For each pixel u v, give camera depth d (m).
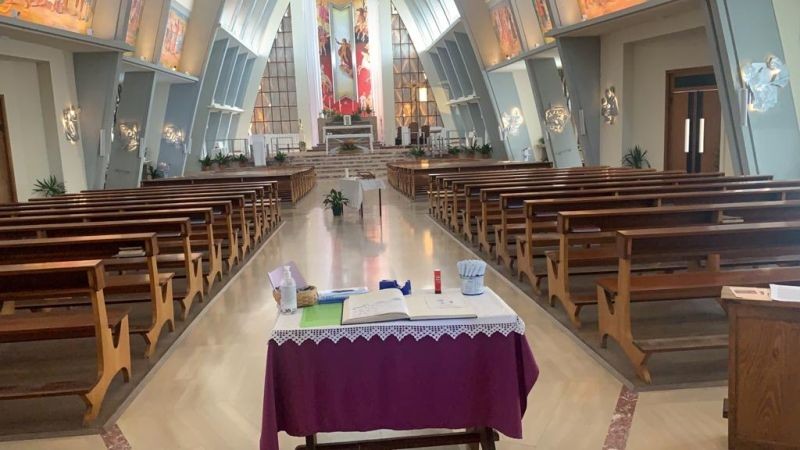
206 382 3.70
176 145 17.89
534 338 4.22
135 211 5.94
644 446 2.79
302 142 27.31
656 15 10.35
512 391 2.45
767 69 8.31
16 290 3.28
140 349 4.30
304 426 2.45
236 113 26.88
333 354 2.45
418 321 2.44
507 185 7.32
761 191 5.13
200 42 17.08
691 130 11.11
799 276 3.62
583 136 13.41
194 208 6.27
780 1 8.20
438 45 24.62
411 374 2.47
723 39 8.24
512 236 6.65
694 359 3.75
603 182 7.03
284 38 29.20
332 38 29.23
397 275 6.30
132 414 3.30
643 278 3.73
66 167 11.47
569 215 4.35
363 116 28.02
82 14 10.95
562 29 12.47
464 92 24.03
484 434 2.63
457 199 8.72
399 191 15.66
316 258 7.31
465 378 2.49
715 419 3.01
